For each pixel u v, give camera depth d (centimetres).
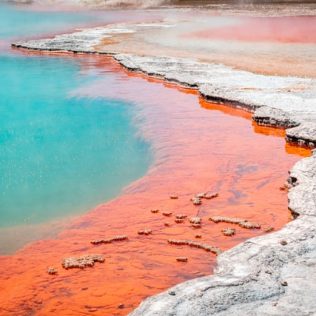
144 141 859
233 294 367
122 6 3822
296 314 343
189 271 443
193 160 743
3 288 431
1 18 3192
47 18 3164
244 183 648
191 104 1078
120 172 730
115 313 384
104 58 1689
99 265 461
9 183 699
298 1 3484
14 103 1120
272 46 1705
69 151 822
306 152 770
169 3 3866
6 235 546
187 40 1945
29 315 389
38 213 601
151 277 435
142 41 1973
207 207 579
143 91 1206
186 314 346
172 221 547
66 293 417
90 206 614
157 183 663
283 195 604
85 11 3594
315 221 489
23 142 867
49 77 1395
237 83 1168
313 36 1897
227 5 3525
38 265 469
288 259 418
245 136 859
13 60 1697
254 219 540
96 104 1101
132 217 564
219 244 489
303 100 984
